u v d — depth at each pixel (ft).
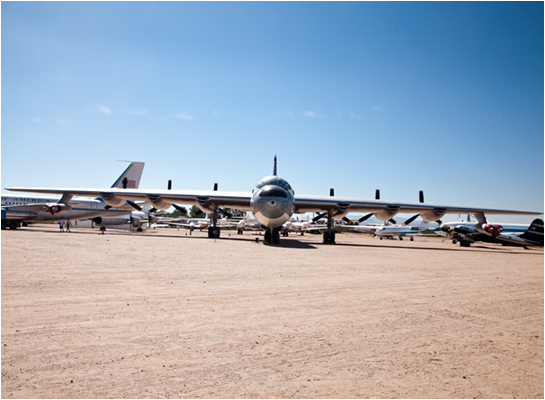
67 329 18.04
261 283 32.40
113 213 148.36
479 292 31.45
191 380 13.05
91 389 12.10
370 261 53.57
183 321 20.13
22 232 94.58
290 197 79.10
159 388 12.34
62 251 50.21
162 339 17.19
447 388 13.05
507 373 14.53
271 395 12.09
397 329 19.94
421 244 123.03
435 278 38.65
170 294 26.68
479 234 113.91
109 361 14.46
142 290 27.61
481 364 15.38
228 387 12.60
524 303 27.45
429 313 23.62
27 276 30.94
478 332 19.85
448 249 94.32
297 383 13.09
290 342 17.37
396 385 13.17
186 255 52.11
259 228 172.86
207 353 15.66
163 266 40.45
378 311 23.75
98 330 18.08
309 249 72.33
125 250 55.26
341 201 92.12
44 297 24.17
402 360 15.57
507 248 117.91
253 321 20.62
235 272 38.14
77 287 27.61
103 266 38.45
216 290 28.68
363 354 16.12
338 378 13.62
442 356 16.17
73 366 13.87
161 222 268.00
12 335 16.92
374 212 101.71
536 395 12.68
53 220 128.16
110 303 23.39
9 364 13.84
